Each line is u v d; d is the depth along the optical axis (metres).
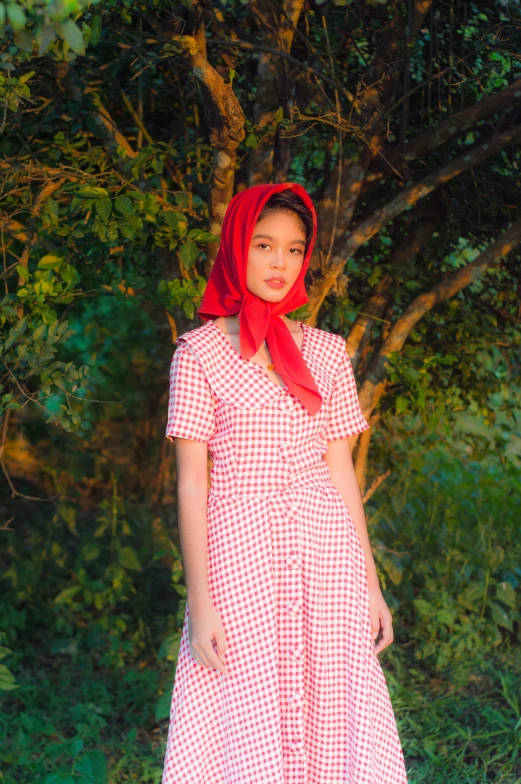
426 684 3.32
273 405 1.86
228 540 1.83
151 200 2.45
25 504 5.06
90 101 2.82
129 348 5.22
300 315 2.77
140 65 2.78
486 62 2.77
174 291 2.52
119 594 3.86
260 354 1.93
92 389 2.52
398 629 3.72
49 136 3.14
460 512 4.37
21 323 2.33
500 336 3.46
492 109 2.76
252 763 1.80
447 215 3.07
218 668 1.79
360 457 3.18
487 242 3.18
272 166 2.95
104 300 4.47
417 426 4.13
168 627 3.70
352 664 1.85
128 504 4.94
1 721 3.00
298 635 1.83
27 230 2.76
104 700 3.22
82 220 2.53
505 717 2.97
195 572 1.82
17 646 3.69
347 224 2.90
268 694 1.80
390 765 1.91
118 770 2.75
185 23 2.26
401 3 2.76
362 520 2.05
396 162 2.90
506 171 3.05
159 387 5.31
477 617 3.63
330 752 1.86
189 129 3.18
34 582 4.05
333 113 2.61
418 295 3.19
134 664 3.57
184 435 1.85
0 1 1.41
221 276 1.96
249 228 1.84
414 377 2.85
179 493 1.87
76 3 1.42
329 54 2.61
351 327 3.28
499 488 4.55
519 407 3.64
